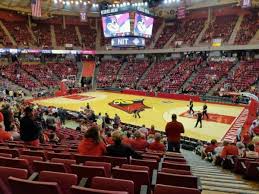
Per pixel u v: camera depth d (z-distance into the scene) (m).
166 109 27.66
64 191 3.54
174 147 9.36
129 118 24.06
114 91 40.56
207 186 5.51
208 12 42.00
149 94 36.31
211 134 19.23
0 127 8.73
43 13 43.50
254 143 10.52
